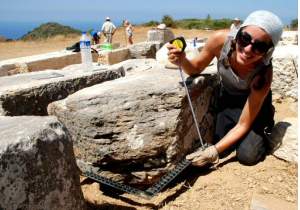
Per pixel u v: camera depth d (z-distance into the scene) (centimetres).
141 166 323
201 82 365
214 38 359
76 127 321
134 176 323
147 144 316
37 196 199
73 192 226
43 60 900
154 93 323
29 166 196
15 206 188
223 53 342
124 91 325
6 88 382
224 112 382
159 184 312
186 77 371
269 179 315
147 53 1225
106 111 314
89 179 350
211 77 390
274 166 334
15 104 370
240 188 305
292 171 324
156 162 321
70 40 2538
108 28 1658
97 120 312
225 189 306
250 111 335
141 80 362
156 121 319
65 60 977
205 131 384
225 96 381
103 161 319
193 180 329
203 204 291
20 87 382
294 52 531
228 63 341
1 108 363
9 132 204
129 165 323
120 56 1170
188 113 341
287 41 973
